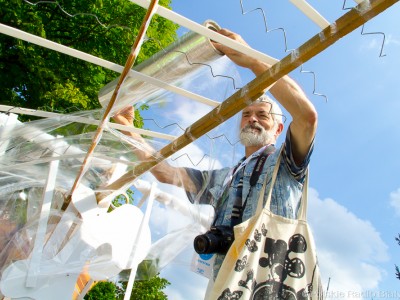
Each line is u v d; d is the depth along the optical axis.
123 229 2.32
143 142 2.10
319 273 1.60
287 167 1.80
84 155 2.02
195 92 1.74
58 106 6.06
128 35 5.94
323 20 1.29
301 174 1.80
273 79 1.42
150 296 10.70
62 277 2.01
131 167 2.28
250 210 1.83
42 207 1.98
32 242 2.06
